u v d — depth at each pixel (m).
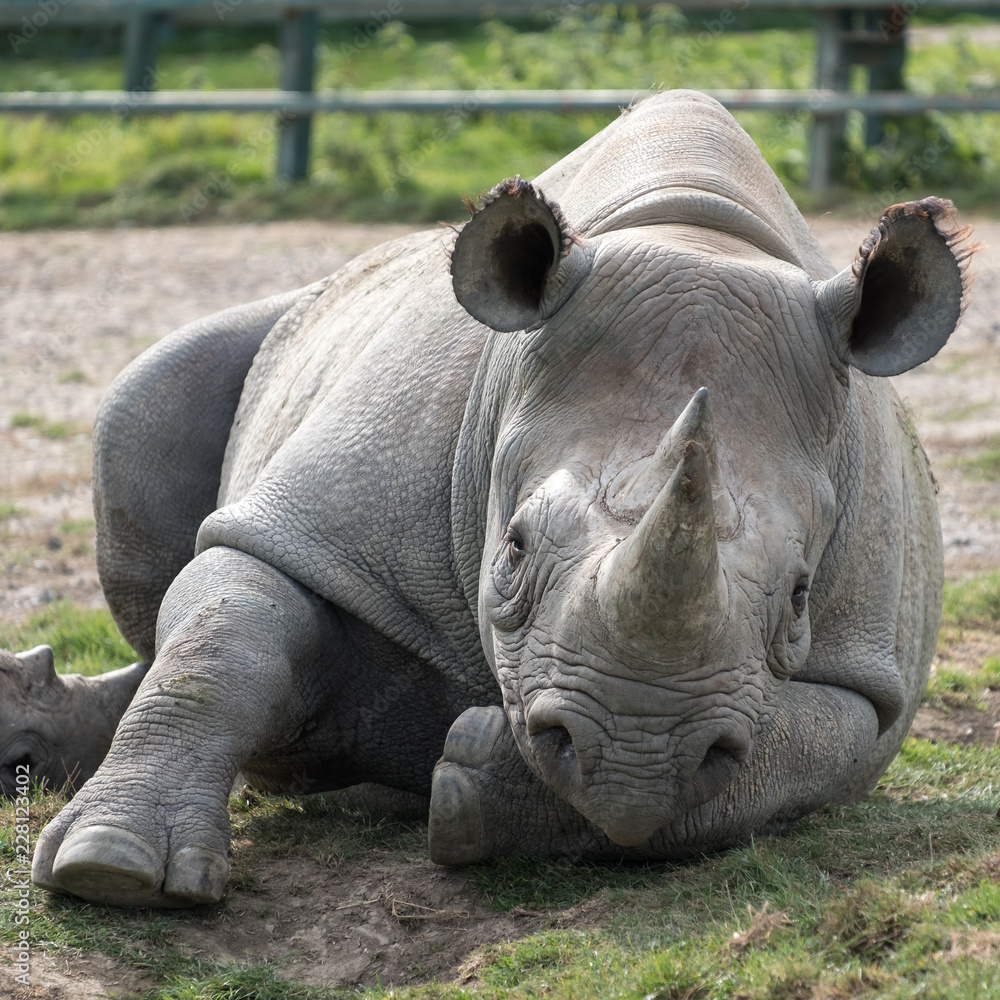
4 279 51.28
